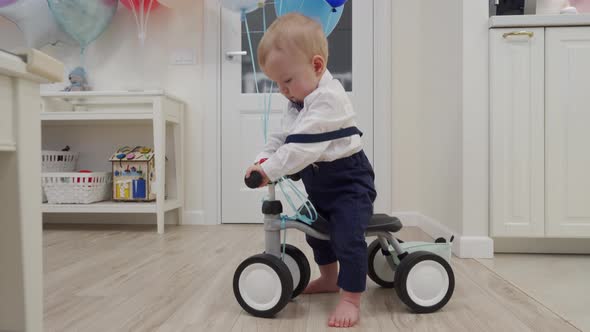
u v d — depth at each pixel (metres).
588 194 1.59
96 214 2.53
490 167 1.61
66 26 2.27
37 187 0.56
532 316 0.98
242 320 0.97
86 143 2.54
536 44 1.59
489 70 1.60
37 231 0.56
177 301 1.10
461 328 0.91
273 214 1.02
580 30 1.58
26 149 0.54
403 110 2.45
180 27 2.49
